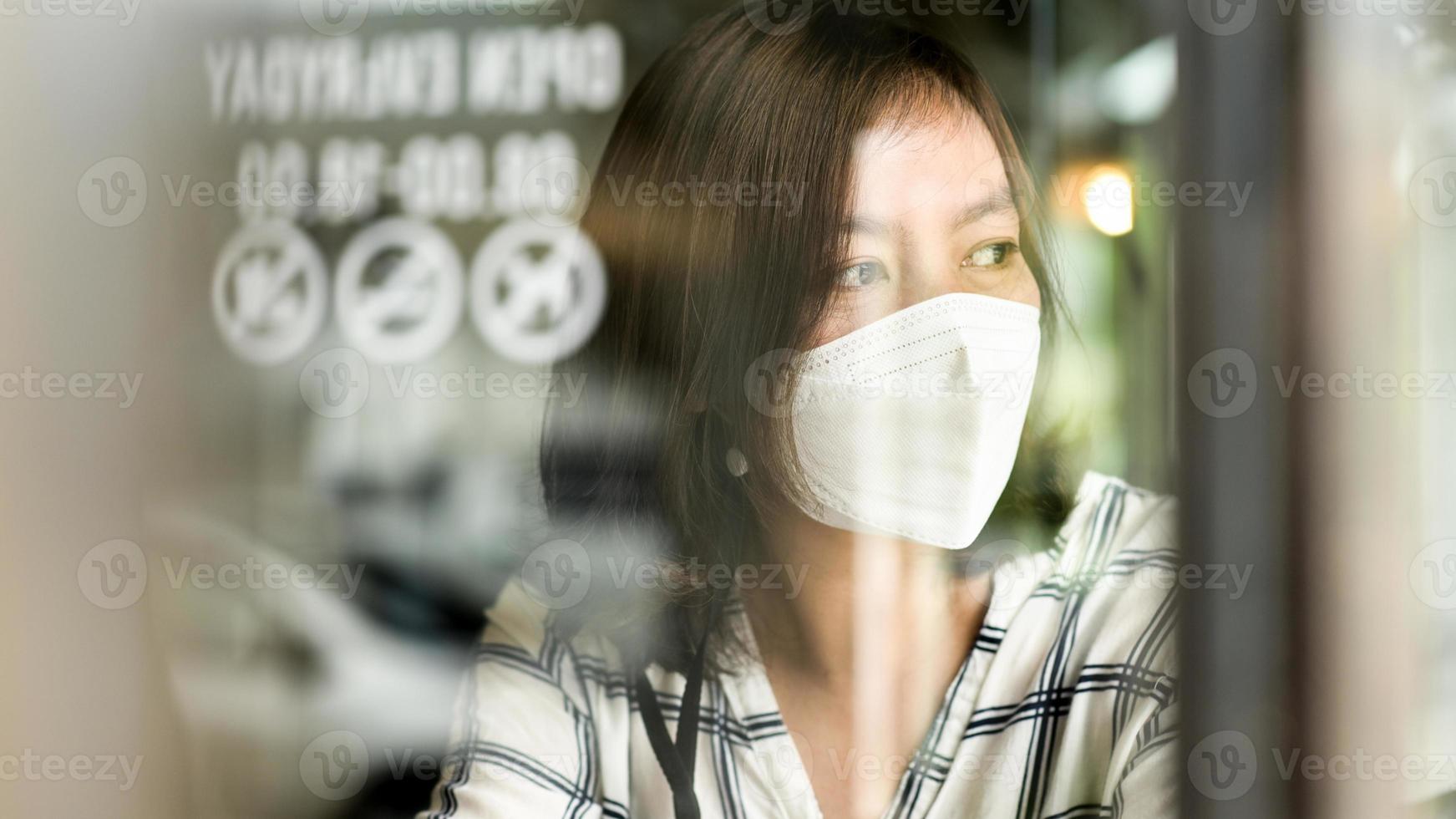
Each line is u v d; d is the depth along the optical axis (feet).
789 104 2.37
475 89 3.78
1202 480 1.54
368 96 3.73
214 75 3.31
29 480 2.82
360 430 3.56
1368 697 1.49
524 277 3.79
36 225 2.87
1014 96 2.39
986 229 2.36
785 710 2.46
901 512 2.36
